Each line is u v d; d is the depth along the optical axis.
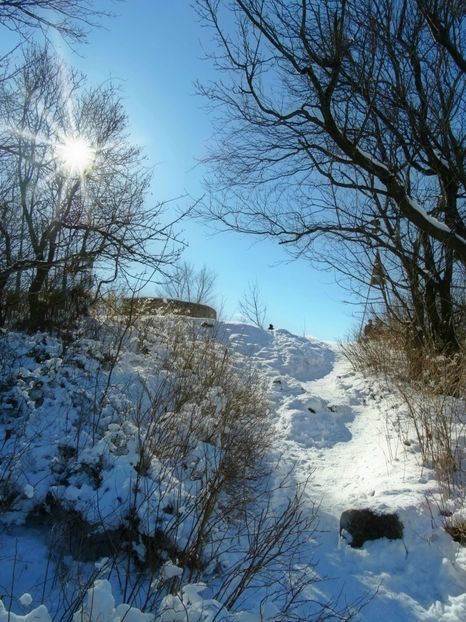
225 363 8.07
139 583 3.37
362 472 5.59
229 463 4.51
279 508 4.80
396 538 4.15
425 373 7.05
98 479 3.96
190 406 5.71
